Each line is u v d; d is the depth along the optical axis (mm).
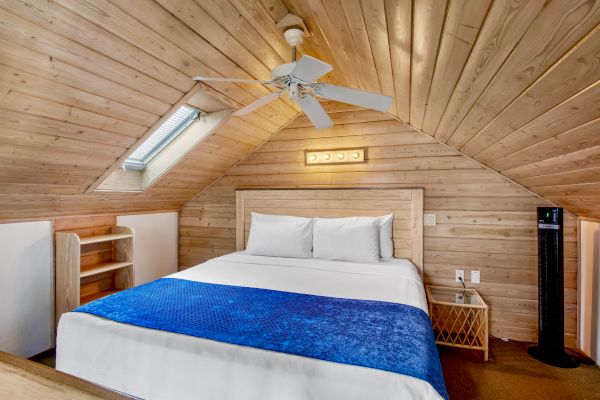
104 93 1748
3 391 688
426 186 2959
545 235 2402
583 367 2283
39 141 1810
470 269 2842
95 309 1723
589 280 2398
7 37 1244
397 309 1742
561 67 841
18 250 2359
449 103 1698
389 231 2963
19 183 2049
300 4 1410
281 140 3475
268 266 2703
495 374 2221
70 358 1551
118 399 658
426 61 1289
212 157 3236
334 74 2336
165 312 1688
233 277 2385
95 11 1302
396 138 3047
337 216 3225
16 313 2348
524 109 1232
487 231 2791
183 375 1322
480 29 872
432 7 887
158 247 3660
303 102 2023
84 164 2211
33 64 1396
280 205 3447
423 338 1427
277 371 1207
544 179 2094
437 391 1086
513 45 863
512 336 2742
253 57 1971
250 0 1453
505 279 2752
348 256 2824
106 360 1464
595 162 1357
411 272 2512
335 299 1906
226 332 1455
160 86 1908
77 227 2803
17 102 1522
